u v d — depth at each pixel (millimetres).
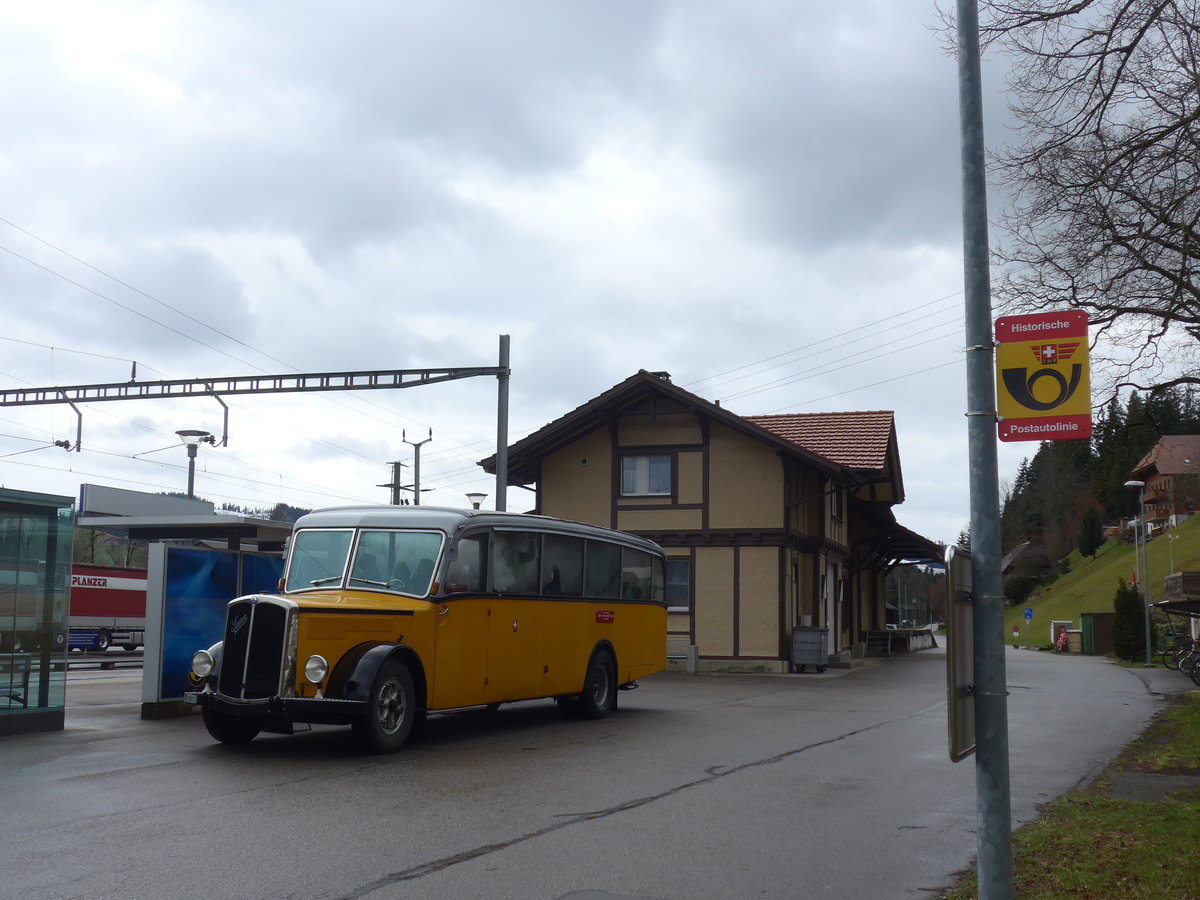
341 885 6844
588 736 14797
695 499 32562
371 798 9781
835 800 10148
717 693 23047
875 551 44062
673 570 32469
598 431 33688
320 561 14008
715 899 6766
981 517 5676
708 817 9242
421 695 13250
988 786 5477
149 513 35406
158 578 15945
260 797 9734
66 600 14500
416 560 13805
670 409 32500
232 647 12383
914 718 17688
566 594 16609
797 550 33438
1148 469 92875
